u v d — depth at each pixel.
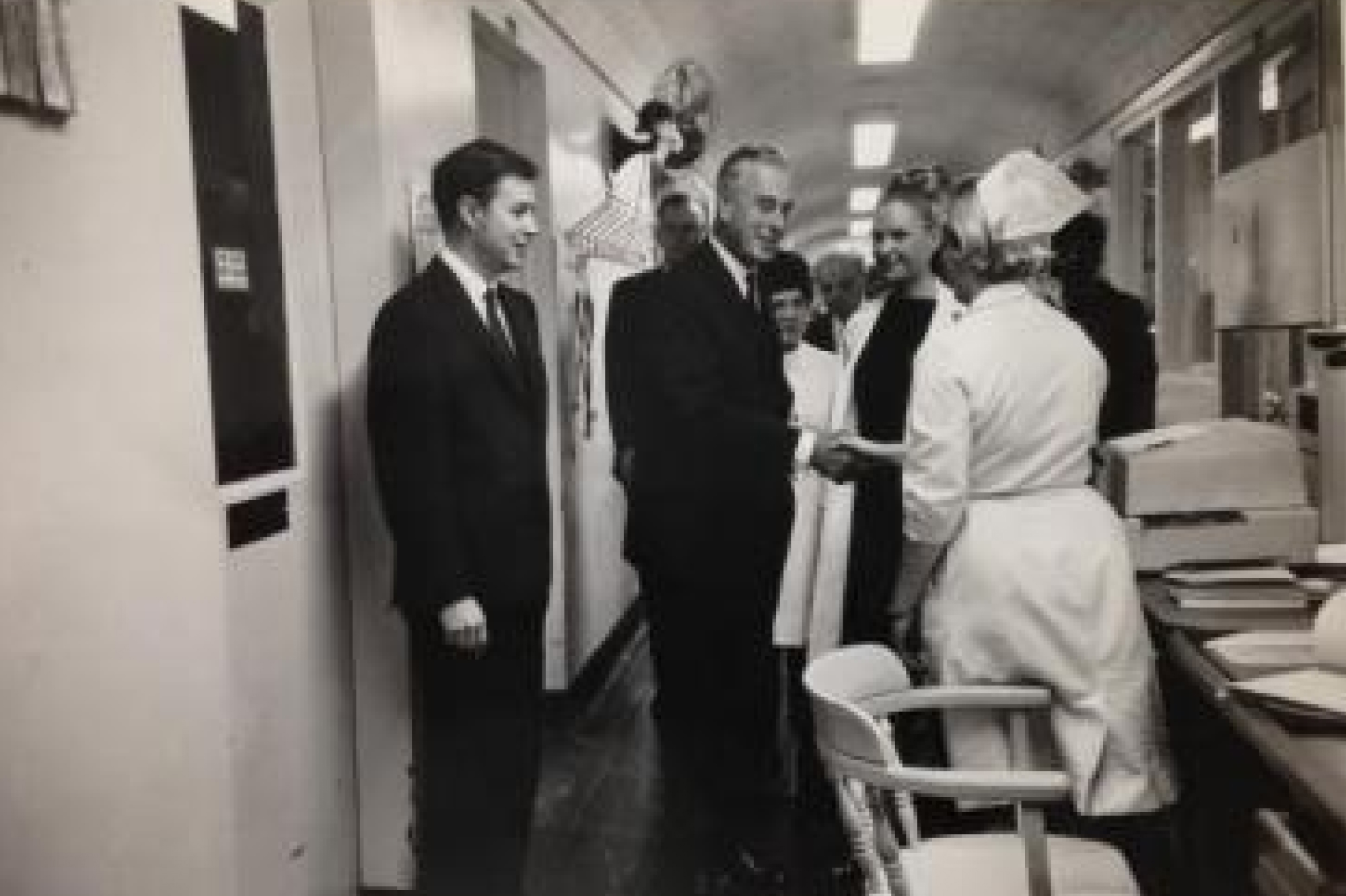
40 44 1.79
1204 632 2.43
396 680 3.18
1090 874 2.21
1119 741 2.39
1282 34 4.79
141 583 2.02
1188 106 6.51
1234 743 2.81
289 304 2.84
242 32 2.65
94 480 1.91
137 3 2.05
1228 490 2.82
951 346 2.47
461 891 3.00
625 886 3.31
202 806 2.19
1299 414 3.23
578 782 4.18
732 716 3.41
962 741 2.52
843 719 2.00
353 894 3.21
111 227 1.96
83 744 1.87
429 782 3.00
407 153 3.27
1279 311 4.02
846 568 3.46
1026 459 2.48
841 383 3.47
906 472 2.52
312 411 3.01
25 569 1.77
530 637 2.96
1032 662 2.41
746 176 3.13
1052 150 9.29
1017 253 2.47
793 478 3.38
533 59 4.78
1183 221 6.60
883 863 2.04
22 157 1.78
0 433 1.73
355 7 3.07
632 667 5.79
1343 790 1.61
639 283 3.97
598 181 5.92
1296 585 2.64
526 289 4.96
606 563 5.79
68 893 1.84
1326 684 1.99
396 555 2.91
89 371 1.91
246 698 2.57
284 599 2.78
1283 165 3.98
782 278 3.65
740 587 3.33
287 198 2.94
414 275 3.27
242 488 2.59
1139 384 3.50
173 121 2.13
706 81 5.73
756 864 3.34
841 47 8.01
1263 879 1.94
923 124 9.82
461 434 2.80
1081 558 2.42
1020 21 7.49
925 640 2.60
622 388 4.09
